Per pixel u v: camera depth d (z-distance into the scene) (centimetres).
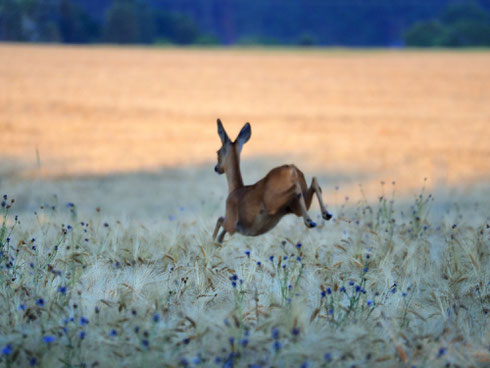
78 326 2033
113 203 5353
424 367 1830
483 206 4559
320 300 2300
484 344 2039
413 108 12581
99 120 10800
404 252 2984
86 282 2527
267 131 9925
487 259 2878
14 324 2097
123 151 8331
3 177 6569
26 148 8369
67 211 4659
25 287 2356
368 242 3197
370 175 6644
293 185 2375
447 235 3366
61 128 9956
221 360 1828
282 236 3303
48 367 1788
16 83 15425
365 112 12025
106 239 3136
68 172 6938
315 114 11731
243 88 15738
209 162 7744
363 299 2345
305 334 2014
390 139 9244
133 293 2378
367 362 1845
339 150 8356
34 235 3256
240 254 3038
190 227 3678
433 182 6109
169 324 2092
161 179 6644
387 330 2028
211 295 2405
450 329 2119
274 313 2214
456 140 9088
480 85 16350
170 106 12506
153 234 3338
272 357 1886
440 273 2752
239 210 2612
